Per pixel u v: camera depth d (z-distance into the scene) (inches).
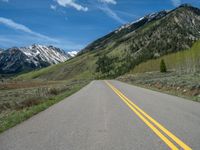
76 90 1355.8
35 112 548.4
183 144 271.4
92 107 612.7
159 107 590.2
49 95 1240.2
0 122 439.5
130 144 274.1
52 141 291.7
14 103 964.0
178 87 1177.4
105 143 279.4
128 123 395.5
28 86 2994.6
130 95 951.0
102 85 1897.1
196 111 522.3
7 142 291.9
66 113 521.3
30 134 331.6
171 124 383.9
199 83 1053.8
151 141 285.4
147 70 7106.3
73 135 320.5
